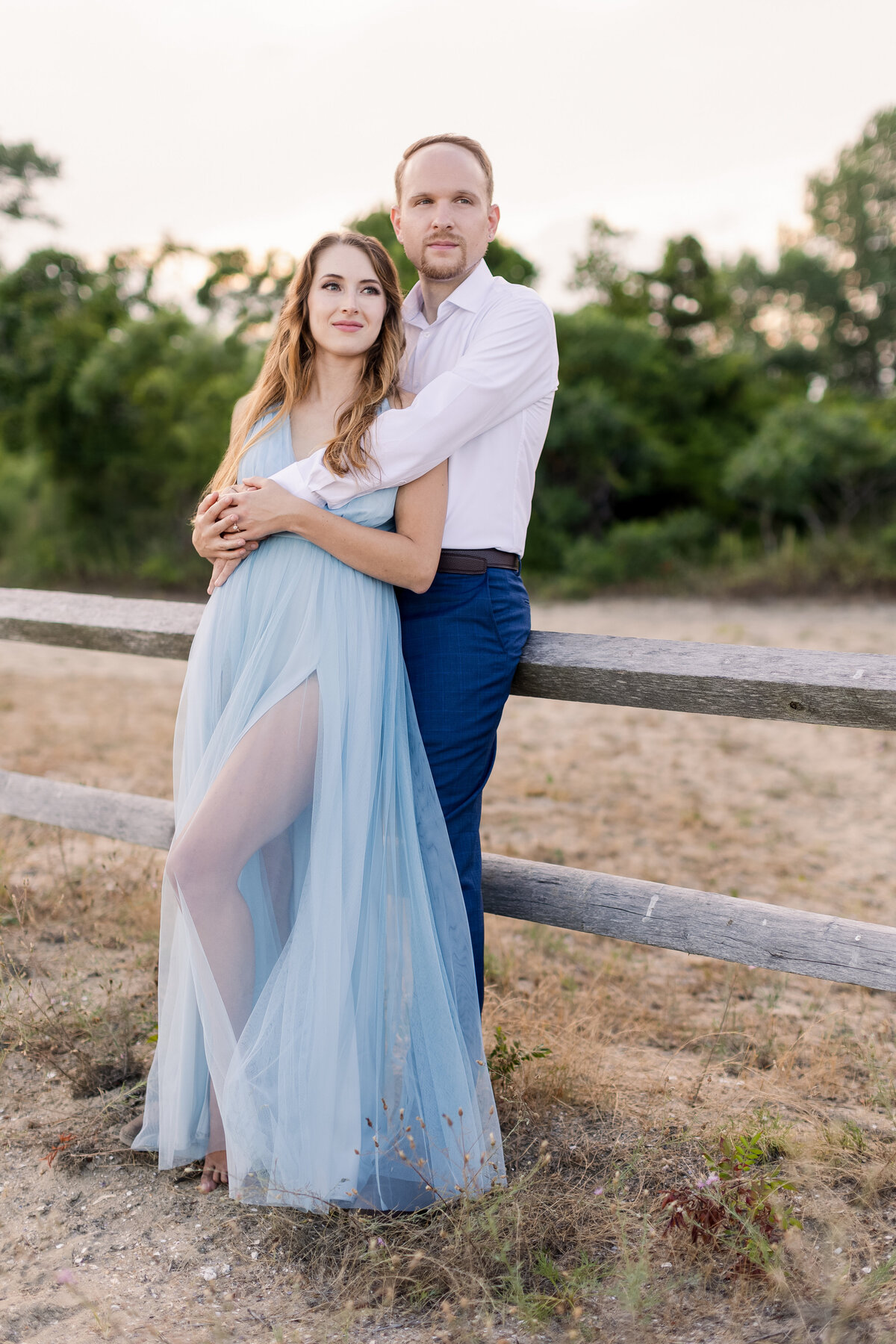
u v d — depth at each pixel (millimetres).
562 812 5594
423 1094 2203
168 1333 1886
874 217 33750
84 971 3363
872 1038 3068
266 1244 2137
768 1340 1795
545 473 18172
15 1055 2885
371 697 2307
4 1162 2441
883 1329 1789
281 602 2336
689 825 5375
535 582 17078
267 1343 1855
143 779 5762
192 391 18266
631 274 20781
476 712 2436
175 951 2346
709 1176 2158
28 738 6871
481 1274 1971
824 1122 2475
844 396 21828
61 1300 1985
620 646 2514
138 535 19219
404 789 2340
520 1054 2738
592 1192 2219
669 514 18422
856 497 17500
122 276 19453
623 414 17750
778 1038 3057
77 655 11320
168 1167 2309
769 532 17516
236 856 2244
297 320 2471
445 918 2328
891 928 2271
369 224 14258
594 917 2572
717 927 2420
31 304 19000
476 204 2537
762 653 2352
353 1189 2154
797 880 4543
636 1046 3021
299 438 2477
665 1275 1967
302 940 2188
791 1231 1988
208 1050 2213
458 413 2293
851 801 5891
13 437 19000
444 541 2420
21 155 24875
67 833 4840
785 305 34312
